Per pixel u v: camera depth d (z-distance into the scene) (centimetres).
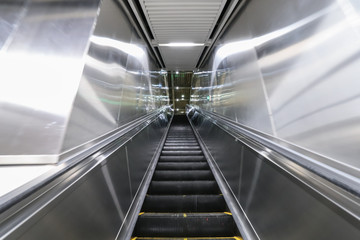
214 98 416
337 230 71
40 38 128
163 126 529
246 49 222
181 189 231
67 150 103
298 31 122
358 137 79
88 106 130
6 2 135
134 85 267
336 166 87
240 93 239
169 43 405
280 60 144
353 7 83
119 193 150
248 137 171
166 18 303
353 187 66
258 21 190
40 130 101
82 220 96
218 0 256
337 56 90
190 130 652
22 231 58
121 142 162
